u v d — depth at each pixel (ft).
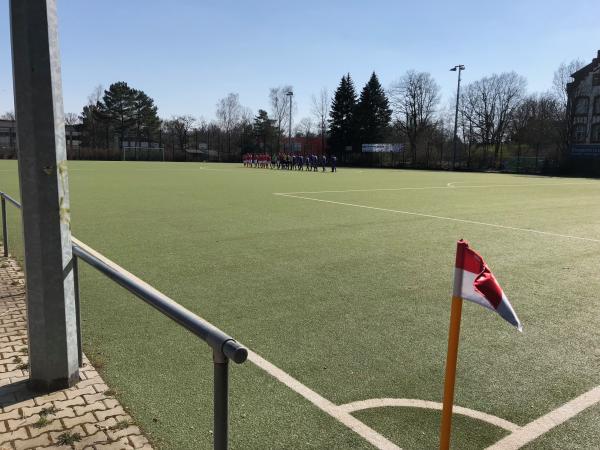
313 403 11.24
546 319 17.48
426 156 197.26
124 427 9.97
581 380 12.81
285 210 46.14
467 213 47.21
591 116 166.50
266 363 13.29
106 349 13.98
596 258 27.71
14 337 14.46
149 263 24.48
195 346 14.28
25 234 10.57
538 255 28.35
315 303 18.58
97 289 19.79
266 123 275.18
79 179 86.89
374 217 42.73
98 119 253.03
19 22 9.64
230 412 10.81
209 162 224.53
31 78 9.82
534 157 164.25
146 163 184.75
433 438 9.95
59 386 11.30
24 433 9.64
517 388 12.30
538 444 9.90
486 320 17.13
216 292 19.77
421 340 15.20
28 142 10.02
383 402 11.35
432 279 22.33
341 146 237.86
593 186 93.25
